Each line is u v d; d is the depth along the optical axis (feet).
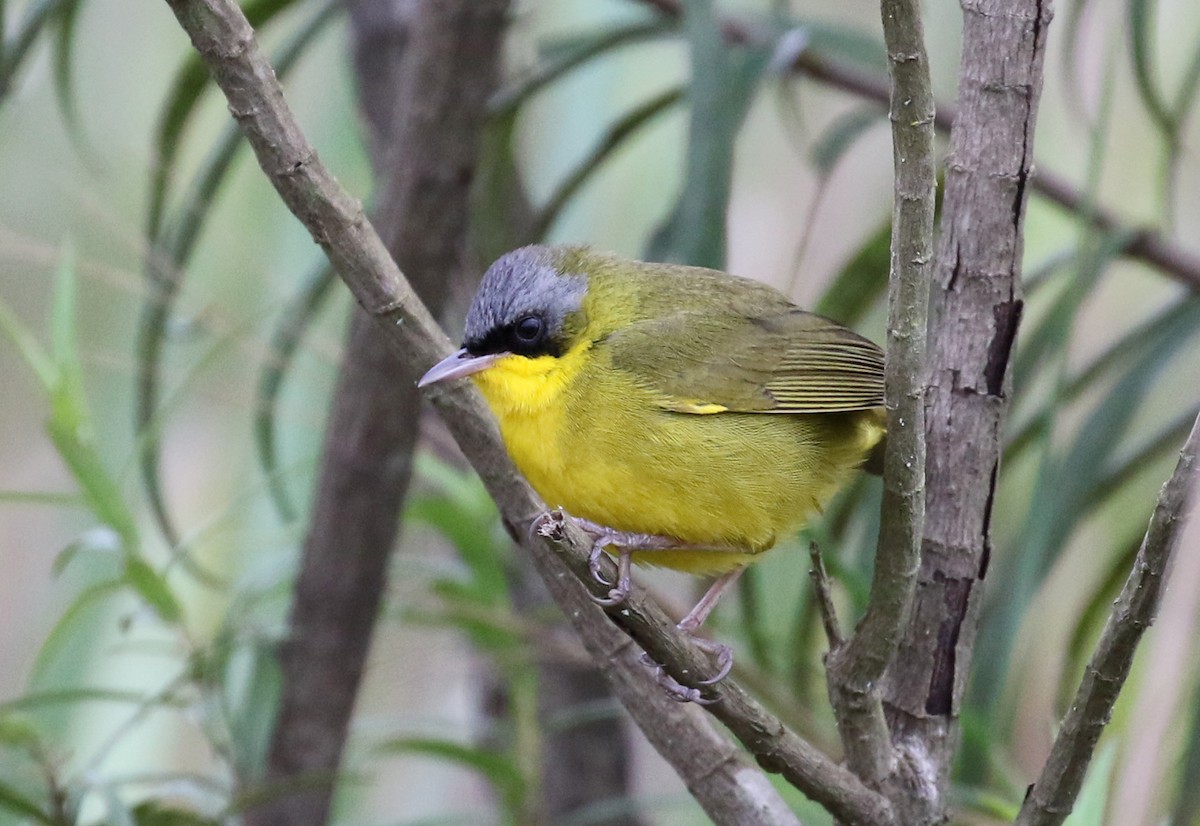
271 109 21.15
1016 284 22.84
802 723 32.42
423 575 36.29
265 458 36.76
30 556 46.24
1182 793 25.96
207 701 29.76
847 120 32.60
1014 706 32.83
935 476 22.97
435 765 45.78
